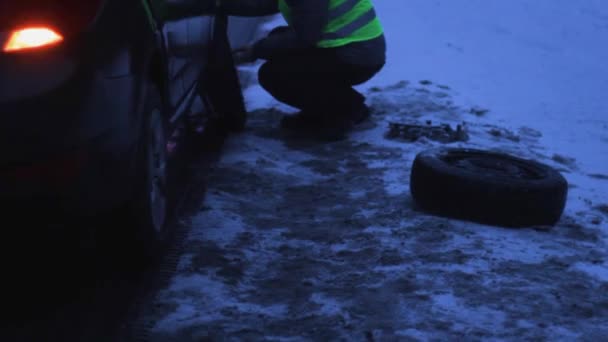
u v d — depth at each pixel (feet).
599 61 40.63
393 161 20.13
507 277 13.32
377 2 50.11
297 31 20.56
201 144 20.47
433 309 11.96
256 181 17.95
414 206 16.84
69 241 13.32
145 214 11.95
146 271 12.85
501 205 15.74
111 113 10.47
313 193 17.54
